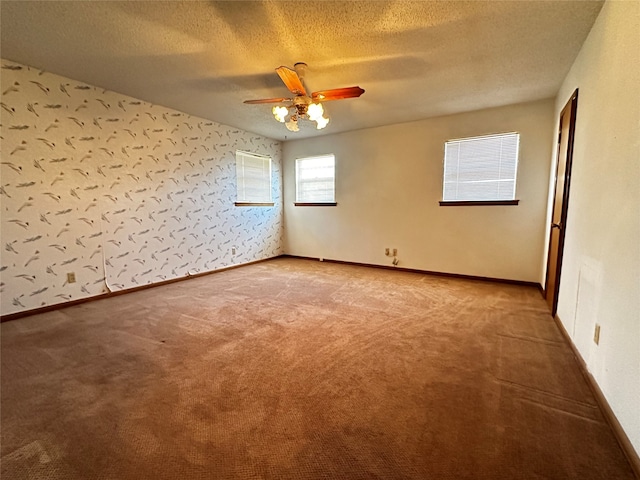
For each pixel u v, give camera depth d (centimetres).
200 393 174
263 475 121
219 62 268
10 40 233
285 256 615
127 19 205
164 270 405
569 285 241
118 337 246
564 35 224
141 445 136
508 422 149
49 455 131
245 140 510
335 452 132
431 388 177
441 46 241
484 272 418
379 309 307
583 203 216
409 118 437
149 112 374
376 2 188
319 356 214
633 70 147
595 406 161
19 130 279
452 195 432
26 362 208
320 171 554
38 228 296
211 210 461
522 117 375
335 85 316
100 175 336
